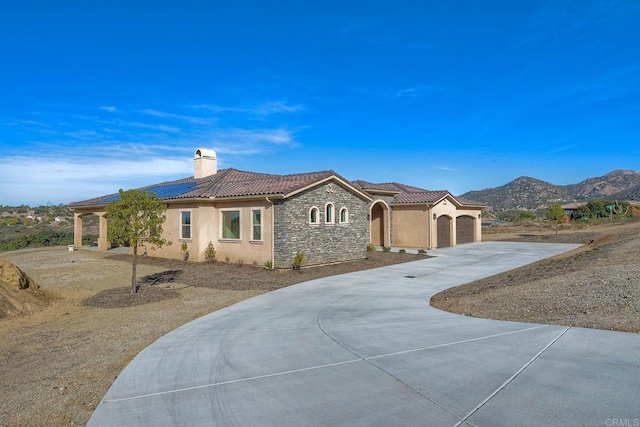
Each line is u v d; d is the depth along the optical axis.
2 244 36.62
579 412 4.58
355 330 8.57
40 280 16.94
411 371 6.06
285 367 6.54
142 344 8.34
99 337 9.05
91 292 14.65
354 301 11.88
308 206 19.39
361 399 5.26
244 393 5.62
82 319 10.85
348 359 6.76
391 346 7.31
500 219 69.62
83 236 39.75
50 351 8.27
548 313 8.88
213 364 6.83
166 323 9.98
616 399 4.82
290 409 5.10
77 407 5.59
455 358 6.46
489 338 7.37
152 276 17.58
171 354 7.45
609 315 8.16
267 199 18.70
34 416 5.37
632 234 24.22
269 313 10.59
